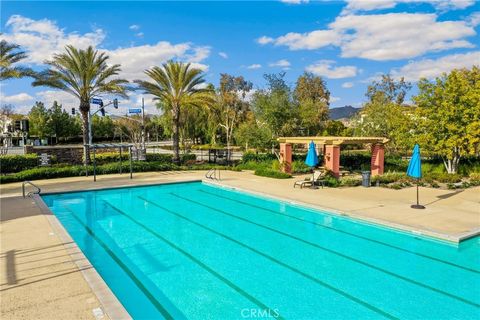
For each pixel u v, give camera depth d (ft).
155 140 269.85
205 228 35.04
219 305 19.45
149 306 19.40
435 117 62.18
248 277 23.17
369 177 55.01
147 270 24.44
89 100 79.15
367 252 27.71
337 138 63.82
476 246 28.58
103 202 47.93
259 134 86.94
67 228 35.35
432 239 30.04
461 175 62.95
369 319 17.81
